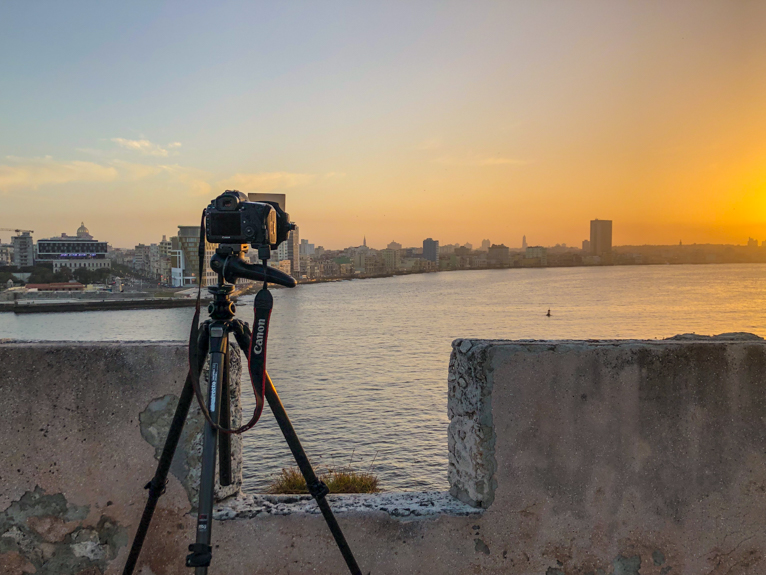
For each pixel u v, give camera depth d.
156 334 87.88
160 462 1.59
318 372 52.66
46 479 1.88
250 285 140.50
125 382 1.92
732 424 2.04
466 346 2.06
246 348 1.66
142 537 1.61
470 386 2.03
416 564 1.96
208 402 1.53
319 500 1.61
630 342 2.05
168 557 1.93
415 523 1.96
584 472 2.01
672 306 114.12
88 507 1.90
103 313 121.75
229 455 1.75
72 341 1.96
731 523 2.03
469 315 106.56
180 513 1.94
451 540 1.97
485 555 1.99
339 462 25.69
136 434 1.92
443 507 2.00
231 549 1.91
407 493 2.13
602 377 2.01
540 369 1.99
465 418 2.05
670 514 2.03
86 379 1.90
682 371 2.02
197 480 1.94
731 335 2.33
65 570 1.90
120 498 1.92
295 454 1.61
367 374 51.31
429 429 32.22
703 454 2.03
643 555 2.02
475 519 1.98
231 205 1.55
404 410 37.06
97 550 1.91
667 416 2.02
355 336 80.88
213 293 1.62
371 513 1.95
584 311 107.62
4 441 1.86
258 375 1.53
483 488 1.99
